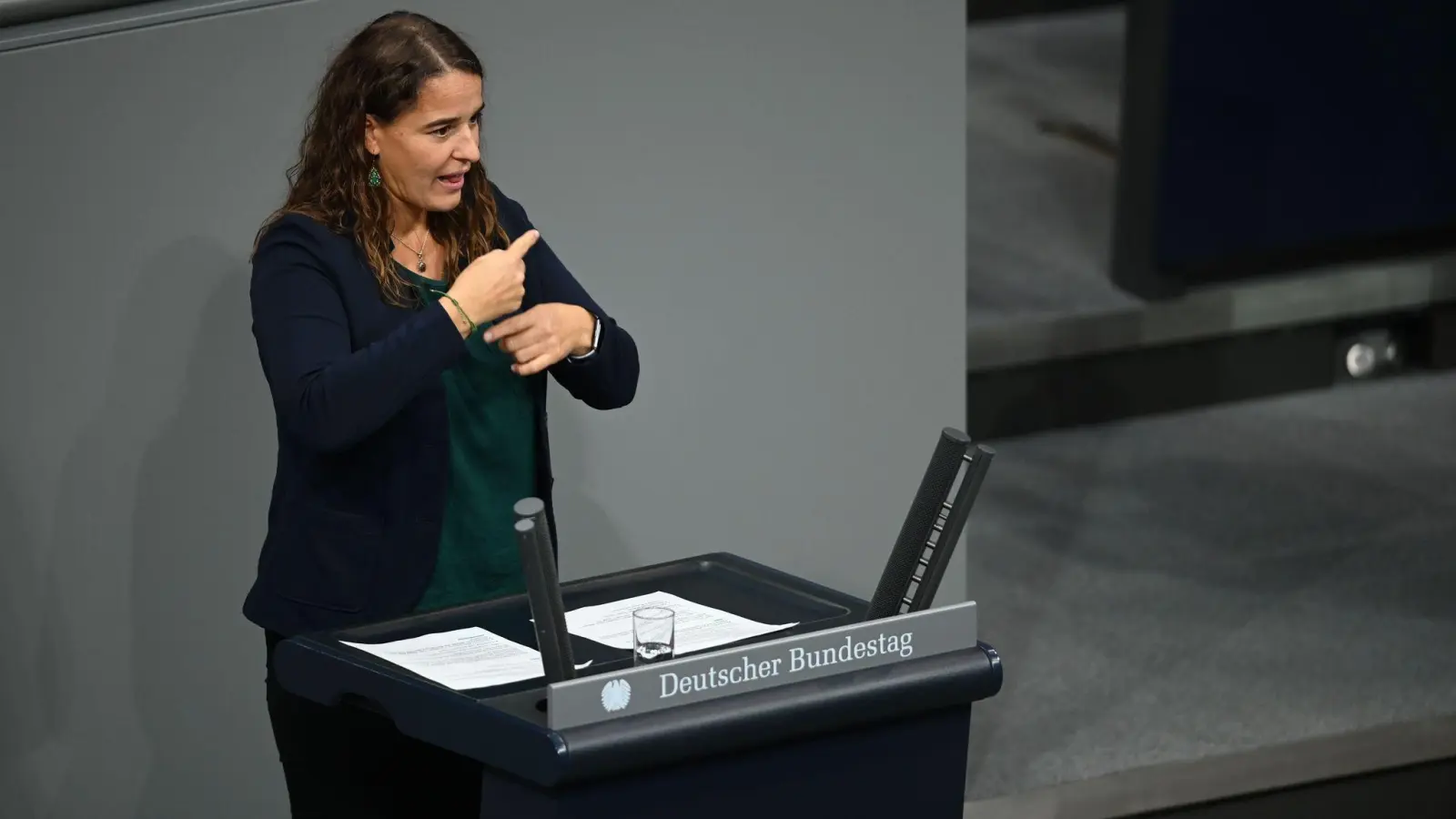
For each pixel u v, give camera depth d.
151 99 10.73
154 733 11.60
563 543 12.44
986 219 25.61
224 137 10.91
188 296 11.05
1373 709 15.06
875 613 7.44
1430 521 19.56
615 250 12.15
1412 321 24.22
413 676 7.15
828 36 12.48
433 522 8.53
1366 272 23.50
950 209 13.14
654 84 12.03
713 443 12.74
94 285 10.90
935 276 13.19
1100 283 23.33
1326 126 22.97
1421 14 22.92
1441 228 23.94
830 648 6.98
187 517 11.38
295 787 8.70
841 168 12.72
